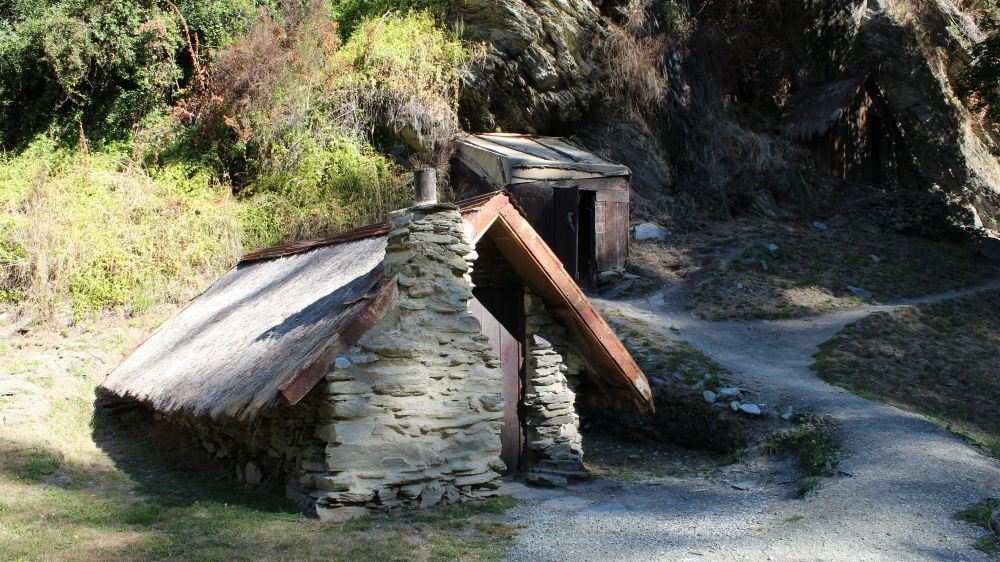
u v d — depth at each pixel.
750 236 21.20
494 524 7.09
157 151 17.50
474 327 8.05
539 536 6.72
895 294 18.86
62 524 6.88
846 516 6.90
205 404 7.76
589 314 9.14
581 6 21.97
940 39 32.12
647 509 7.80
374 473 7.40
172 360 10.02
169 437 10.84
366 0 21.75
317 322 7.91
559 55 21.17
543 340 9.47
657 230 20.91
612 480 9.45
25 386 10.94
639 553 6.18
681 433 11.62
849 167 27.56
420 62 19.20
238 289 11.59
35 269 13.16
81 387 11.42
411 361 7.64
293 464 7.98
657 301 17.64
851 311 17.05
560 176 18.30
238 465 9.17
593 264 18.62
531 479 8.97
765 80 27.67
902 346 15.16
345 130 18.23
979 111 32.81
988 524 6.43
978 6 35.09
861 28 30.28
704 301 17.48
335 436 7.23
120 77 19.53
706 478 9.66
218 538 6.46
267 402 6.81
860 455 9.02
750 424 11.08
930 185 29.45
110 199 14.94
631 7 23.00
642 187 21.91
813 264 20.03
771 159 24.05
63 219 13.88
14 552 5.96
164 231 14.62
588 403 10.84
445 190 18.25
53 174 16.61
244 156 17.97
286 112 17.64
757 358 14.11
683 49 24.45
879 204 23.81
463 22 20.59
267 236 15.79
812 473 9.00
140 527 6.89
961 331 16.72
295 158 17.31
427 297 7.84
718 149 23.88
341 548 6.22
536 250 8.71
